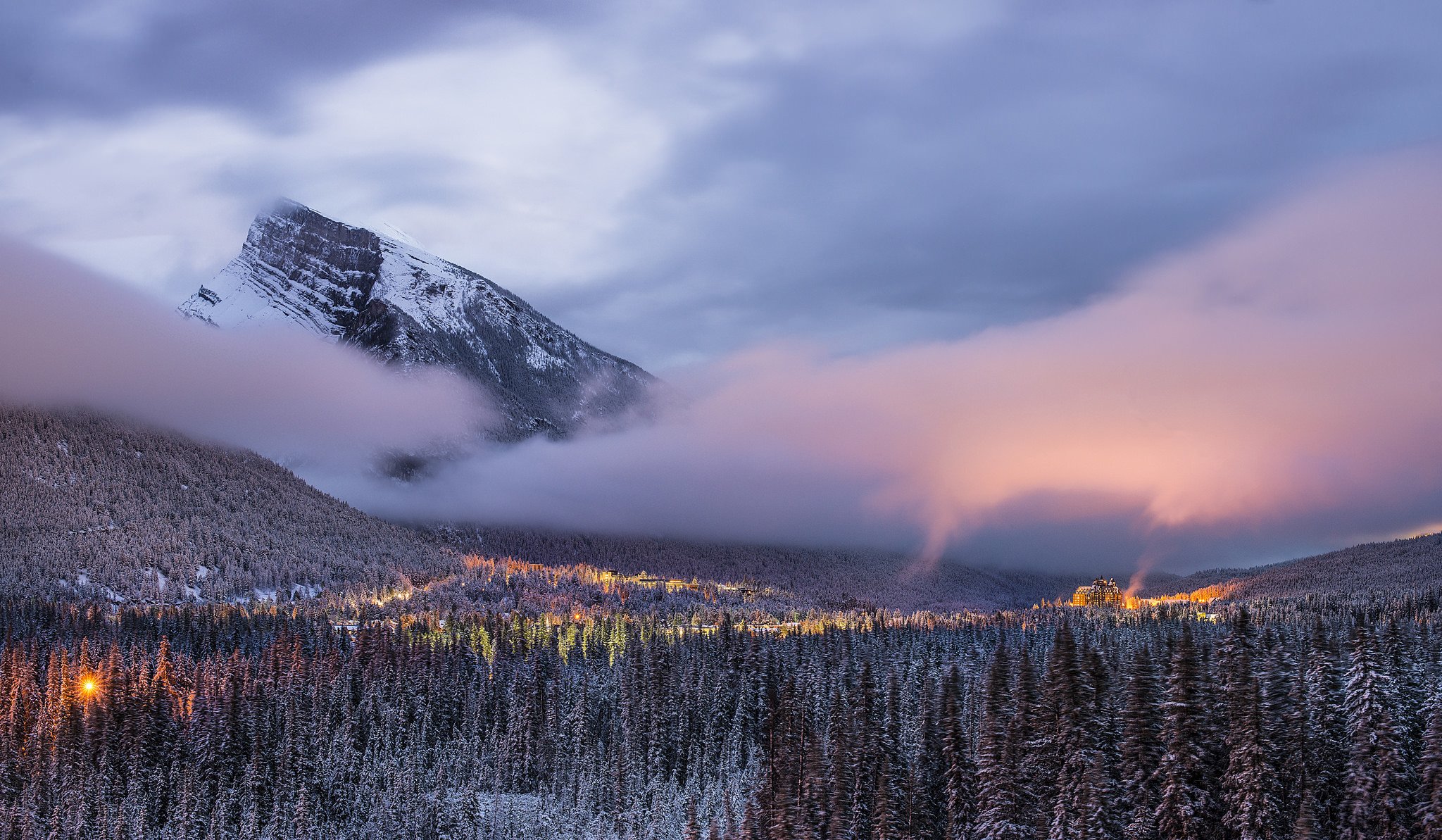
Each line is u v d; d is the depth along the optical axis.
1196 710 138.12
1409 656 158.00
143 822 194.12
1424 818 131.00
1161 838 135.88
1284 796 135.88
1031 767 147.62
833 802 155.88
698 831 176.38
